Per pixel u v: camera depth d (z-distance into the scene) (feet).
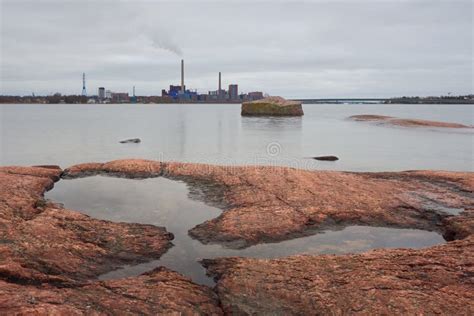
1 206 55.21
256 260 41.04
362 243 50.67
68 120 329.11
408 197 67.72
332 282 35.53
